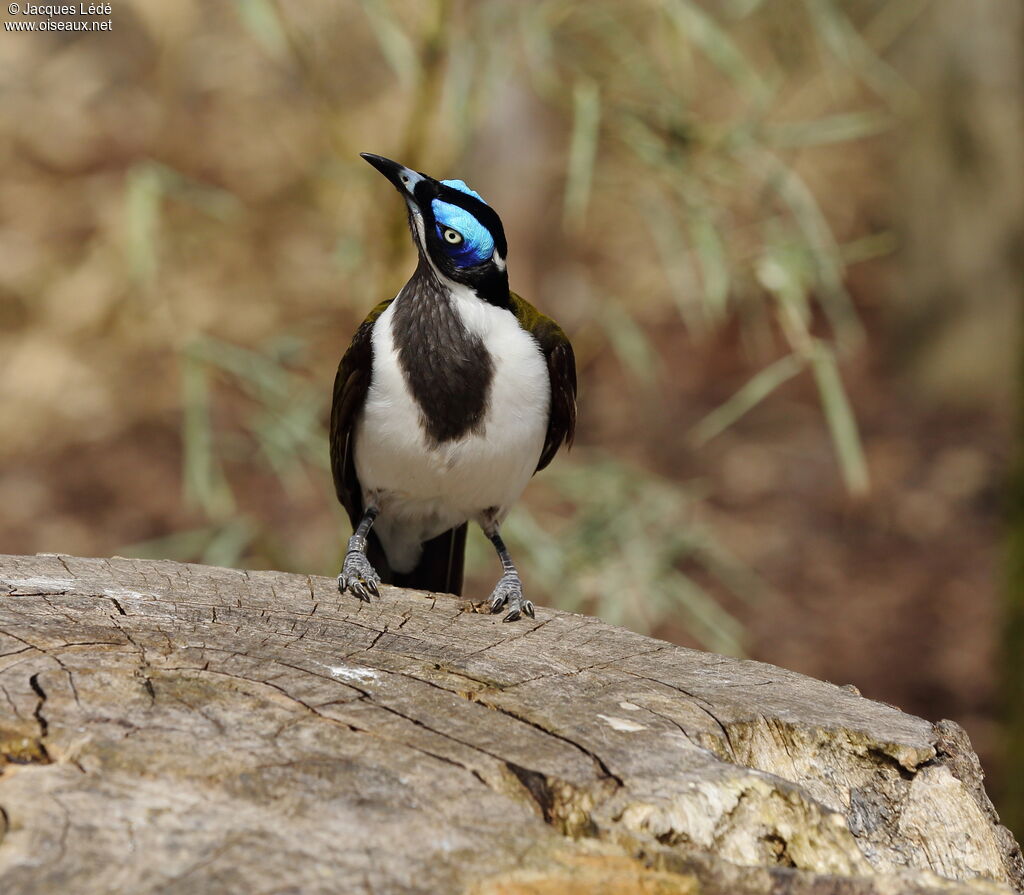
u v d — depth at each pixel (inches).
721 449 703.1
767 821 157.8
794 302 364.2
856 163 862.5
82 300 716.0
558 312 629.0
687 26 367.2
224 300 707.4
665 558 414.9
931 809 178.9
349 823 142.9
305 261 732.7
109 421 663.8
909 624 578.2
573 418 293.9
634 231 773.9
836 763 179.6
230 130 795.4
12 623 189.5
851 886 143.0
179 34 782.5
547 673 191.6
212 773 150.3
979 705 530.9
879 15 592.7
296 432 392.8
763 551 621.9
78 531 578.2
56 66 836.0
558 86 395.2
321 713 167.5
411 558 313.4
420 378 267.7
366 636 200.5
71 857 132.3
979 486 669.9
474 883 135.0
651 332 802.8
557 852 142.3
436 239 265.9
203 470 377.7
